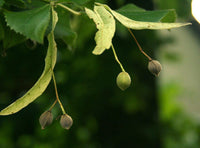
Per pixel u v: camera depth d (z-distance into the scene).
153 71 1.86
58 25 2.20
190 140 6.19
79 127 5.32
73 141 5.47
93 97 5.00
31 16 1.55
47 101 4.93
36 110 4.82
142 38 4.78
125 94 4.77
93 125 5.27
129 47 4.79
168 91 6.68
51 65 1.61
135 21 1.62
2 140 5.12
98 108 4.98
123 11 1.75
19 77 4.54
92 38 4.71
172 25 1.55
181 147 6.07
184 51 10.20
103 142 4.91
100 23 1.61
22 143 5.28
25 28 1.51
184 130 6.15
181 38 10.12
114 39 4.75
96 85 5.00
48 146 5.43
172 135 6.05
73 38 2.42
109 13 1.64
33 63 4.38
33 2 2.08
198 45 10.59
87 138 5.34
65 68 4.97
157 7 4.42
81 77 5.03
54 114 5.02
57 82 4.98
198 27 10.23
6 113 1.63
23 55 4.23
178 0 3.89
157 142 4.69
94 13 1.64
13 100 4.68
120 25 3.65
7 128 4.96
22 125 4.98
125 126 4.77
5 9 2.04
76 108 5.14
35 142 5.34
